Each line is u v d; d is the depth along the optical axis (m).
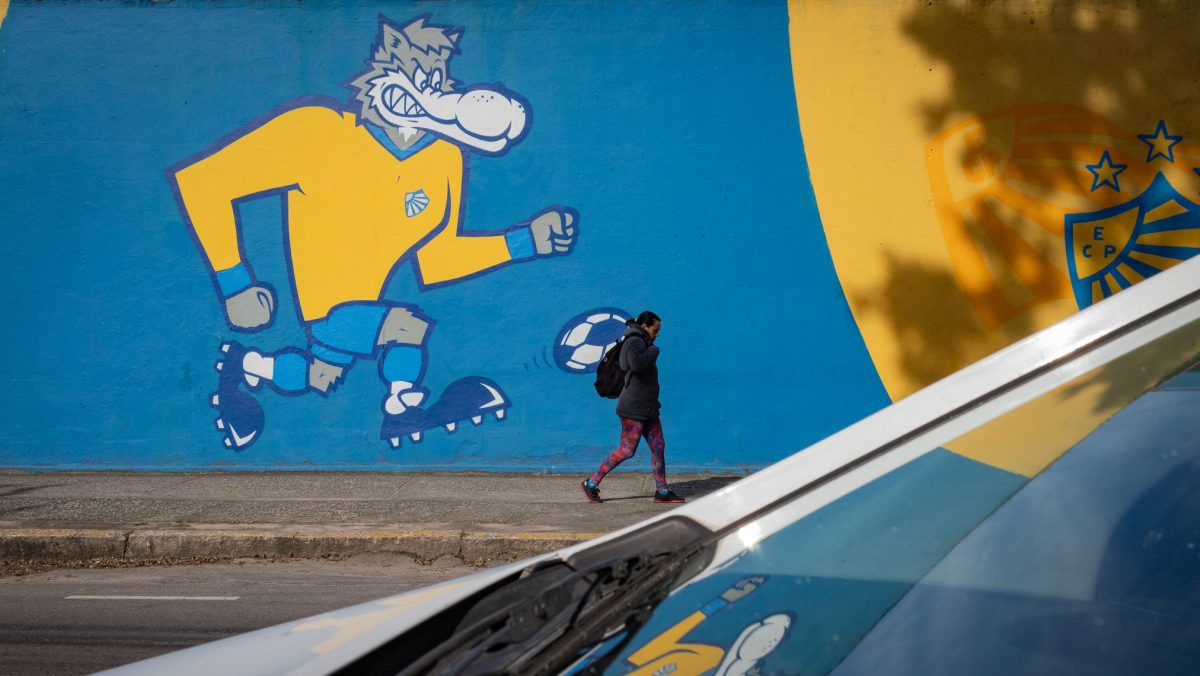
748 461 11.57
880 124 11.52
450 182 11.62
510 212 11.61
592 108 11.56
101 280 11.62
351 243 11.66
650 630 1.63
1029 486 1.63
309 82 11.61
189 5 11.53
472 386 11.66
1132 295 1.85
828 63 11.49
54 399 11.66
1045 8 11.38
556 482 11.07
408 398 11.66
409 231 11.65
